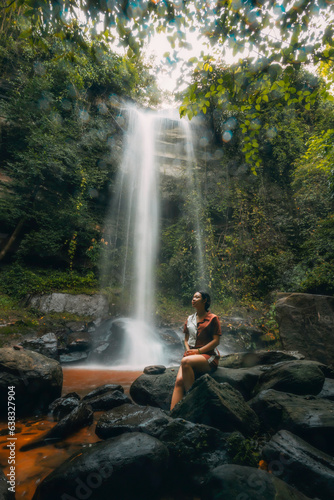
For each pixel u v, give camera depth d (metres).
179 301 9.20
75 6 2.57
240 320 7.26
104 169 10.49
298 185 9.88
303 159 9.32
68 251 9.12
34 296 7.52
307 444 1.99
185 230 10.09
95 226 10.02
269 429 2.45
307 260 7.86
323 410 2.33
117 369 5.47
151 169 11.52
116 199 10.88
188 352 3.13
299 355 4.01
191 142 12.28
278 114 10.40
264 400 2.58
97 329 7.16
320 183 8.90
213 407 2.34
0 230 8.51
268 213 9.84
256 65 2.76
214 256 9.10
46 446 2.32
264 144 10.84
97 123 10.66
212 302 8.54
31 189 8.84
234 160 10.90
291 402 2.48
